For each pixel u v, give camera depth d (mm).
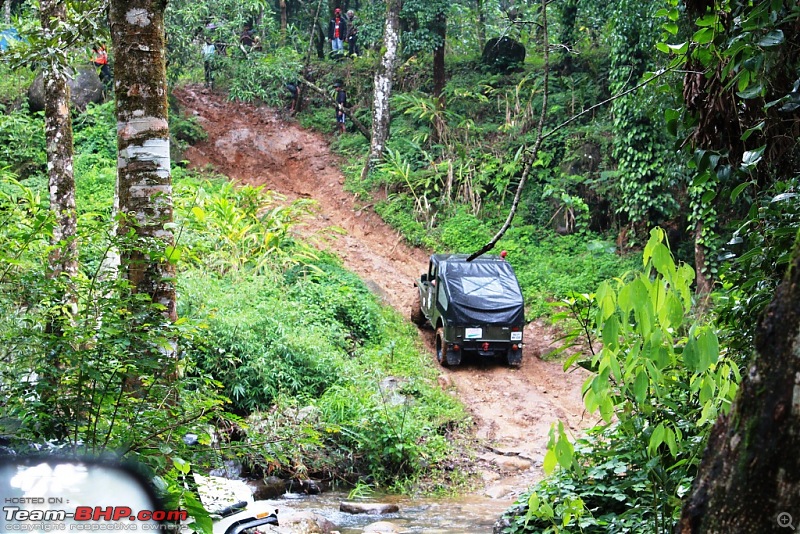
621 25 19391
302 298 17016
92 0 9508
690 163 5379
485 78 28516
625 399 4477
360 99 30969
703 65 5801
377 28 31125
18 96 23938
